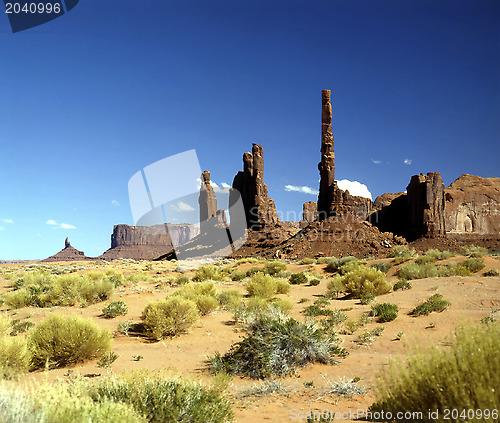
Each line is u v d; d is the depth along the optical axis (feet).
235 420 15.67
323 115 338.75
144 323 39.70
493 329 11.44
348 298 57.16
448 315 37.17
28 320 45.47
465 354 10.70
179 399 14.33
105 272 118.01
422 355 11.87
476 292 48.98
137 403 13.73
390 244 233.14
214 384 18.57
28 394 10.82
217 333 36.81
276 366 24.03
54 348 26.81
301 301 54.95
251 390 20.16
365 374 22.26
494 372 9.57
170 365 26.66
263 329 27.43
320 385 20.92
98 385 15.48
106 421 10.39
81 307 55.52
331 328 34.06
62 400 10.74
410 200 335.06
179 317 37.29
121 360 28.27
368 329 35.06
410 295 51.26
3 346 23.50
